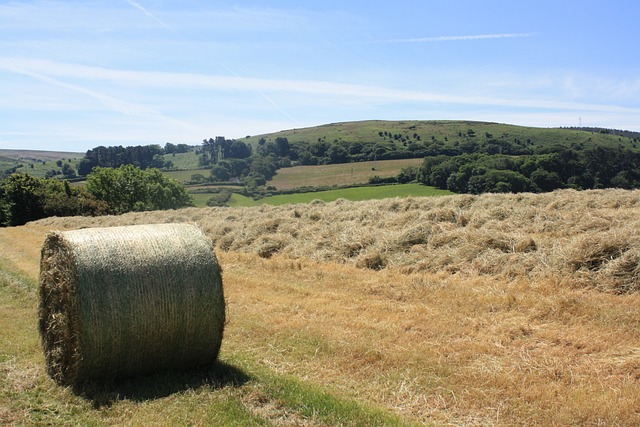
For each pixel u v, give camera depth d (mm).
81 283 6262
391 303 9734
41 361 7527
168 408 5781
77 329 6254
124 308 6398
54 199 56312
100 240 6641
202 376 6746
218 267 7051
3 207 54625
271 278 12602
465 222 14570
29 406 5973
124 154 106625
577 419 5262
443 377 6457
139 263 6594
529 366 6543
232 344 8008
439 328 8109
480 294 9594
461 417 5543
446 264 11914
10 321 9883
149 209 67188
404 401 5973
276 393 6102
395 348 7434
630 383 5898
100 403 5984
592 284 9312
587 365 6449
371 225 16094
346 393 6223
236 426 5340
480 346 7250
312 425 5363
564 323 7910
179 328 6715
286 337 8148
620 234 10078
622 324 7508
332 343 7750
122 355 6488
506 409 5602
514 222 14195
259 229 17844
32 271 15883
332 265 13445
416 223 14812
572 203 16078
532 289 9531
